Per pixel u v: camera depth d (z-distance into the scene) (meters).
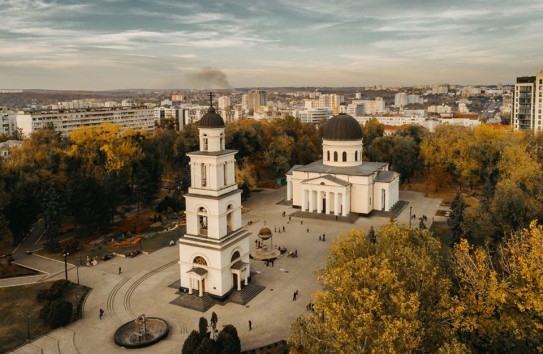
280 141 154.62
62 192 99.50
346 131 122.12
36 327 60.94
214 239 66.19
